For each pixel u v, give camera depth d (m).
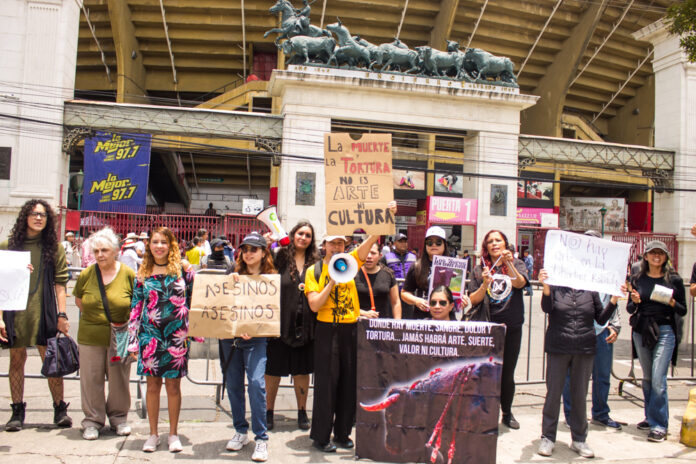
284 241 5.46
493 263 5.55
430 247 5.51
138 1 29.56
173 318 4.58
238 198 36.38
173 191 35.88
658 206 27.47
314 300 4.61
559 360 4.82
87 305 4.86
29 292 5.00
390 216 4.80
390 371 4.27
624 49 34.50
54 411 5.20
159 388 4.66
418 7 30.20
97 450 4.55
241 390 4.71
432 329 4.23
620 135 39.47
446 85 22.88
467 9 30.52
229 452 4.62
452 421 4.16
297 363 5.26
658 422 5.31
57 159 20.78
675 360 5.55
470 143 24.56
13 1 20.50
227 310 4.54
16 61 20.47
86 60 32.34
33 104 20.45
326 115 22.03
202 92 34.78
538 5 30.98
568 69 32.88
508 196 23.73
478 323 4.19
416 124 23.05
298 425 5.39
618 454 4.86
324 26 31.08
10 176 20.20
